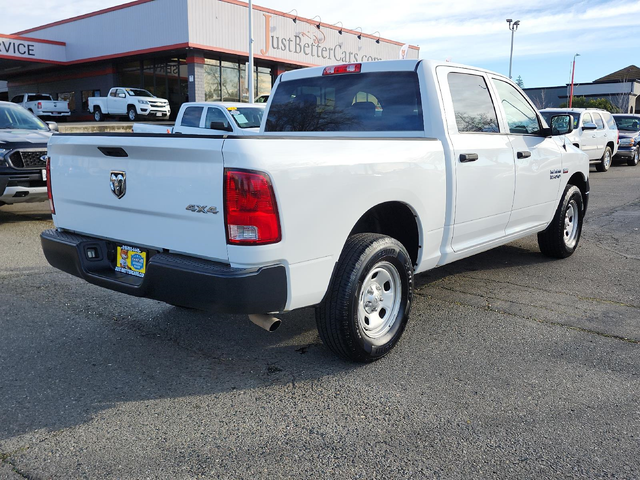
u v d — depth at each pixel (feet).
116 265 11.76
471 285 17.66
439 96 13.71
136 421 9.63
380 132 14.49
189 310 15.29
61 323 14.21
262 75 108.88
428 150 12.79
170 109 100.99
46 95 106.93
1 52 105.60
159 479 8.06
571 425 9.46
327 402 10.27
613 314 14.99
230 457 8.59
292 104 16.46
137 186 10.64
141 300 16.12
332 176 10.33
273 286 9.68
